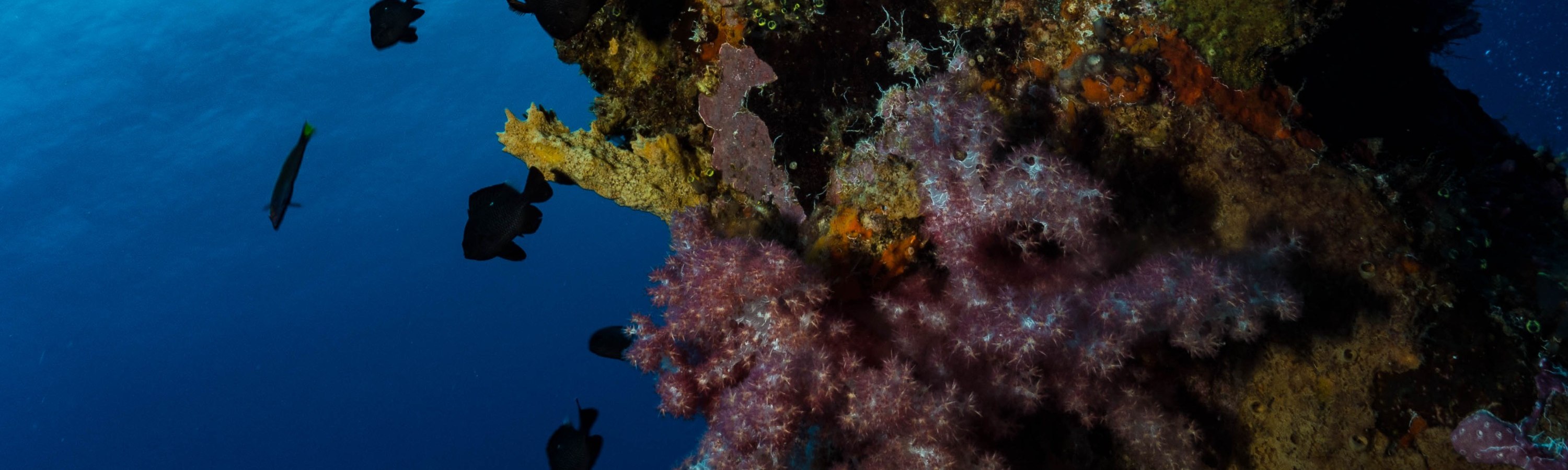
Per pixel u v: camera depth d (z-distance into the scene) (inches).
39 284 1075.9
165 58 933.2
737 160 130.1
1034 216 106.1
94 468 1229.1
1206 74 114.9
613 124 137.9
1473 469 100.7
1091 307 103.7
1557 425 97.1
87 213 1034.7
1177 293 98.0
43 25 874.1
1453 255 108.2
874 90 120.0
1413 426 103.1
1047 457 114.7
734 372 116.6
